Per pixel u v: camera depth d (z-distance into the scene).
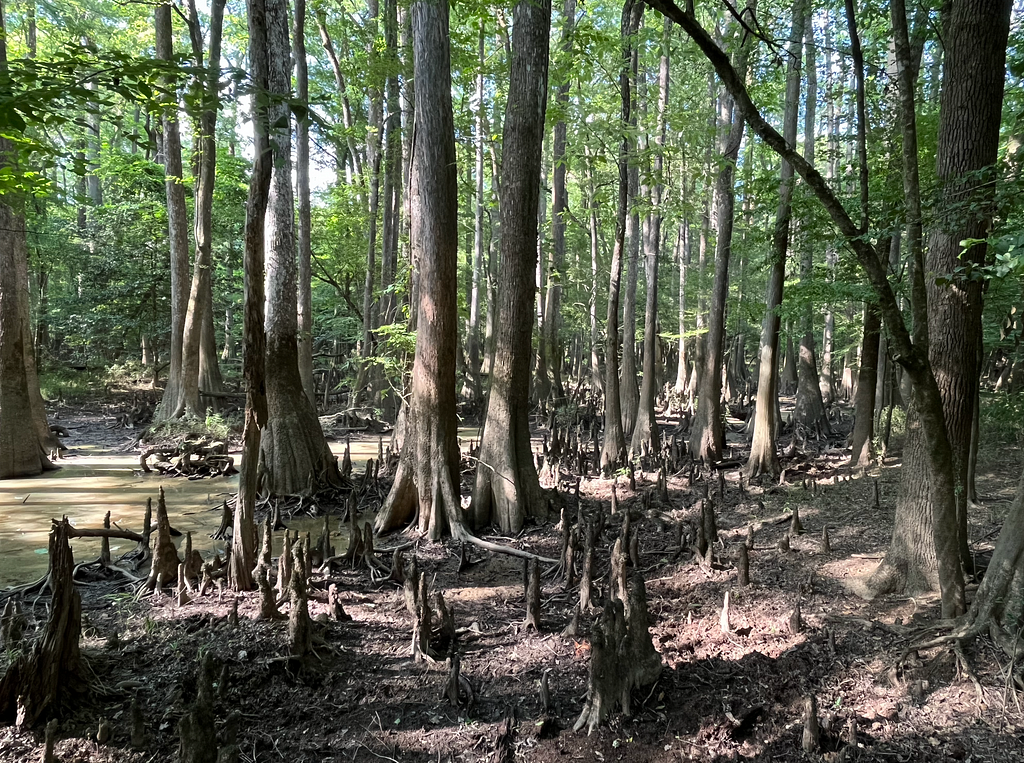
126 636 5.10
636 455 14.83
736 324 26.44
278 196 10.45
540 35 8.92
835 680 4.54
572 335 37.75
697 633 5.41
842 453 14.19
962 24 5.25
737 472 13.12
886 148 10.35
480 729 4.16
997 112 5.24
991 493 8.42
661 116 12.88
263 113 4.78
